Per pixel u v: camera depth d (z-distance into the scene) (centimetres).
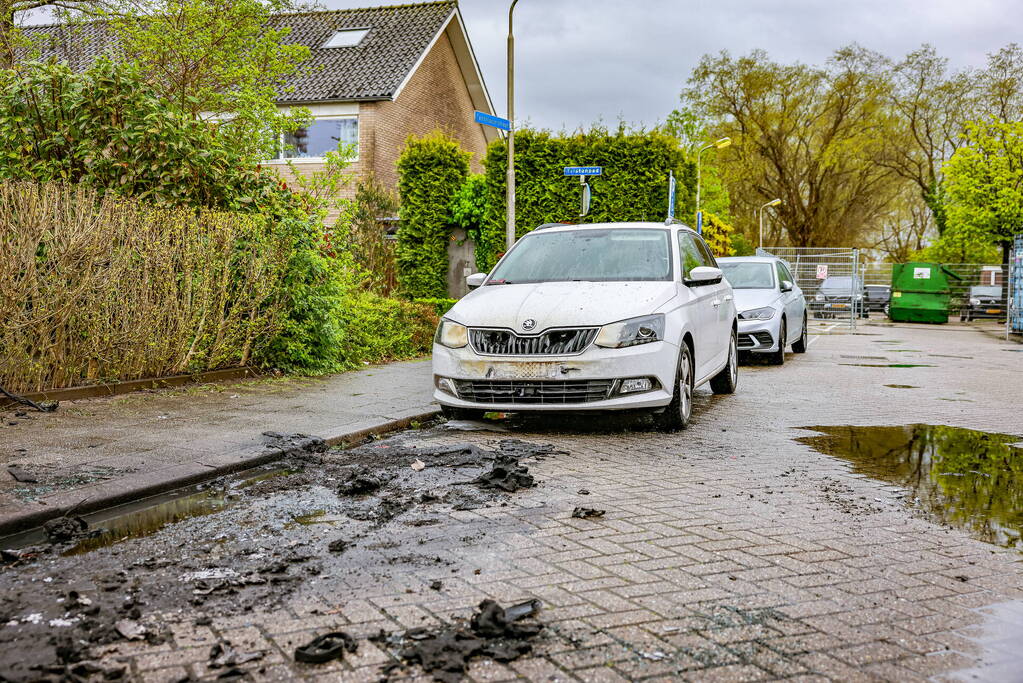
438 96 3178
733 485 533
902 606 330
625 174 2083
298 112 1819
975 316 3409
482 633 297
